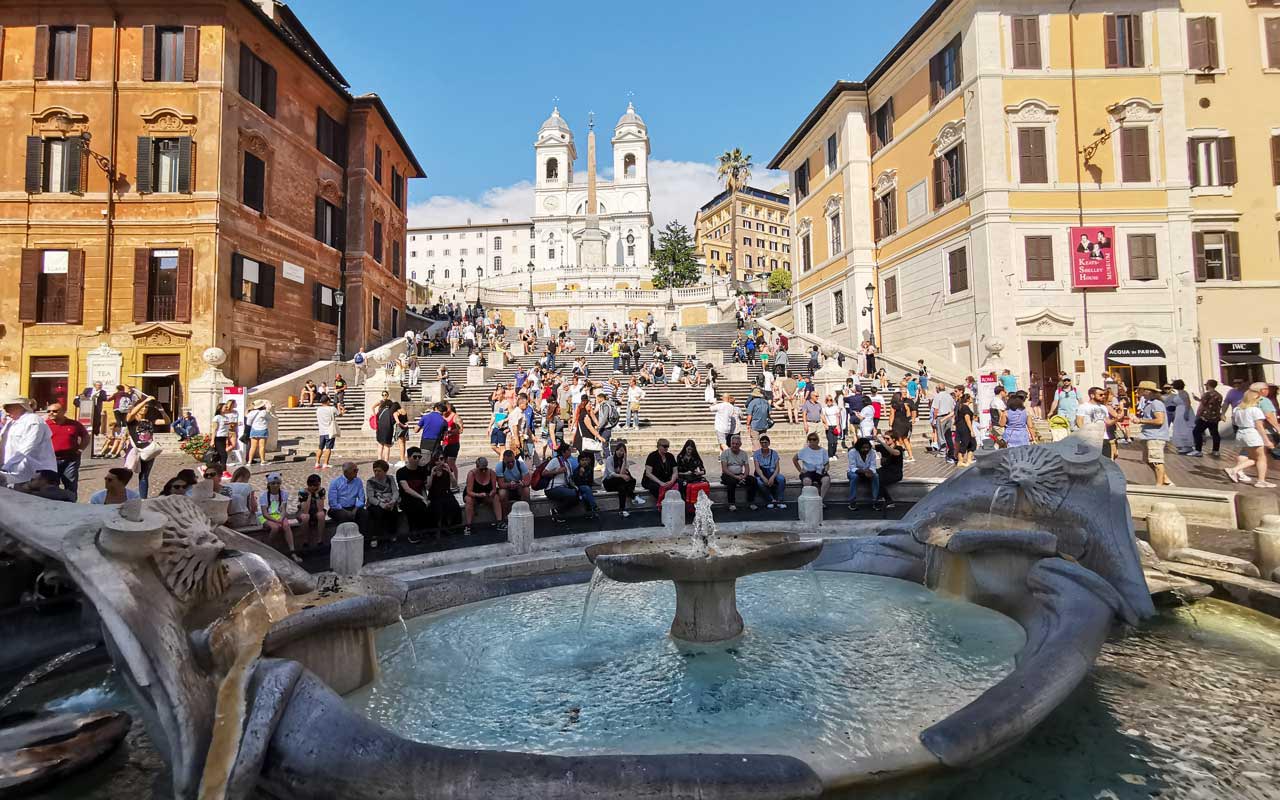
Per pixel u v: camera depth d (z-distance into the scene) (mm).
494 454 18656
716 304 51562
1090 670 4828
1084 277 23266
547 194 102000
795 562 5617
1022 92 23922
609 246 99188
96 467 16156
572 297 55750
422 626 6344
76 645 5480
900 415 15766
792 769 3084
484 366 29484
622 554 5539
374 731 3271
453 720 4293
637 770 2996
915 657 5145
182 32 23625
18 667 5148
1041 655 4164
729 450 11875
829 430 17219
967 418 14891
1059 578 5555
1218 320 24125
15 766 3496
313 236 29094
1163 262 23422
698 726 4012
